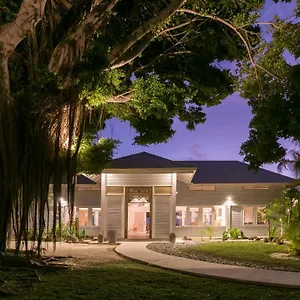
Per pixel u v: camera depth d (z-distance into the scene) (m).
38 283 10.52
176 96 16.30
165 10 12.93
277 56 15.36
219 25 15.52
